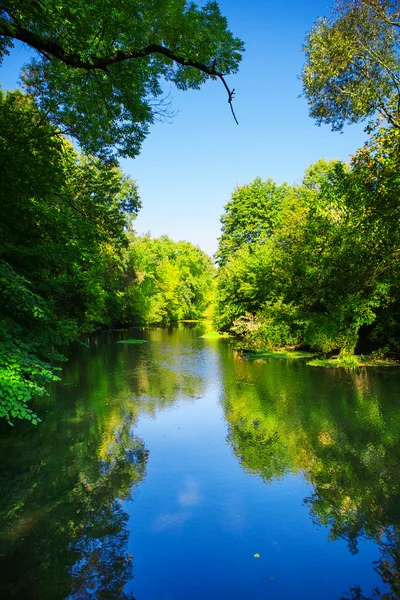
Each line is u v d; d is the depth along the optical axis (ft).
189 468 20.61
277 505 16.69
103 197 39.42
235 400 35.22
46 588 11.89
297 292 62.80
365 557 13.23
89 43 17.29
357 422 27.53
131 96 22.79
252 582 12.05
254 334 81.20
